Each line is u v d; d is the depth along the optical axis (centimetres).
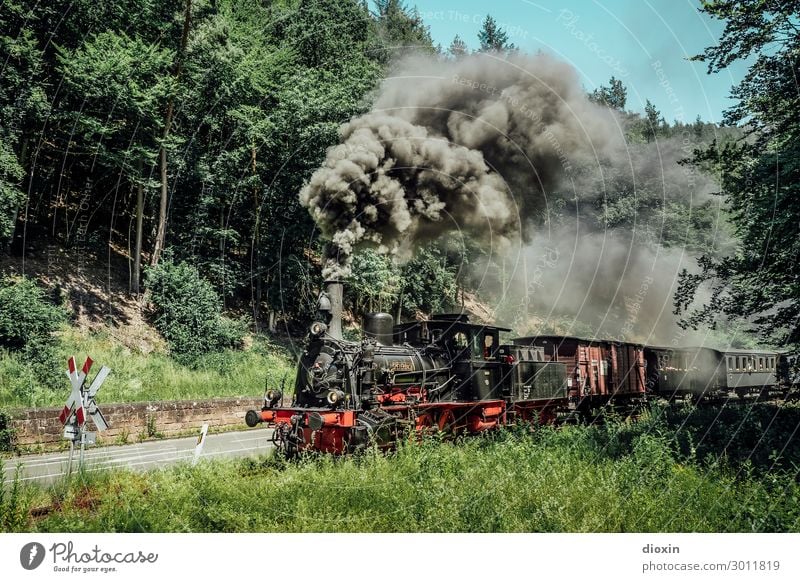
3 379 1638
